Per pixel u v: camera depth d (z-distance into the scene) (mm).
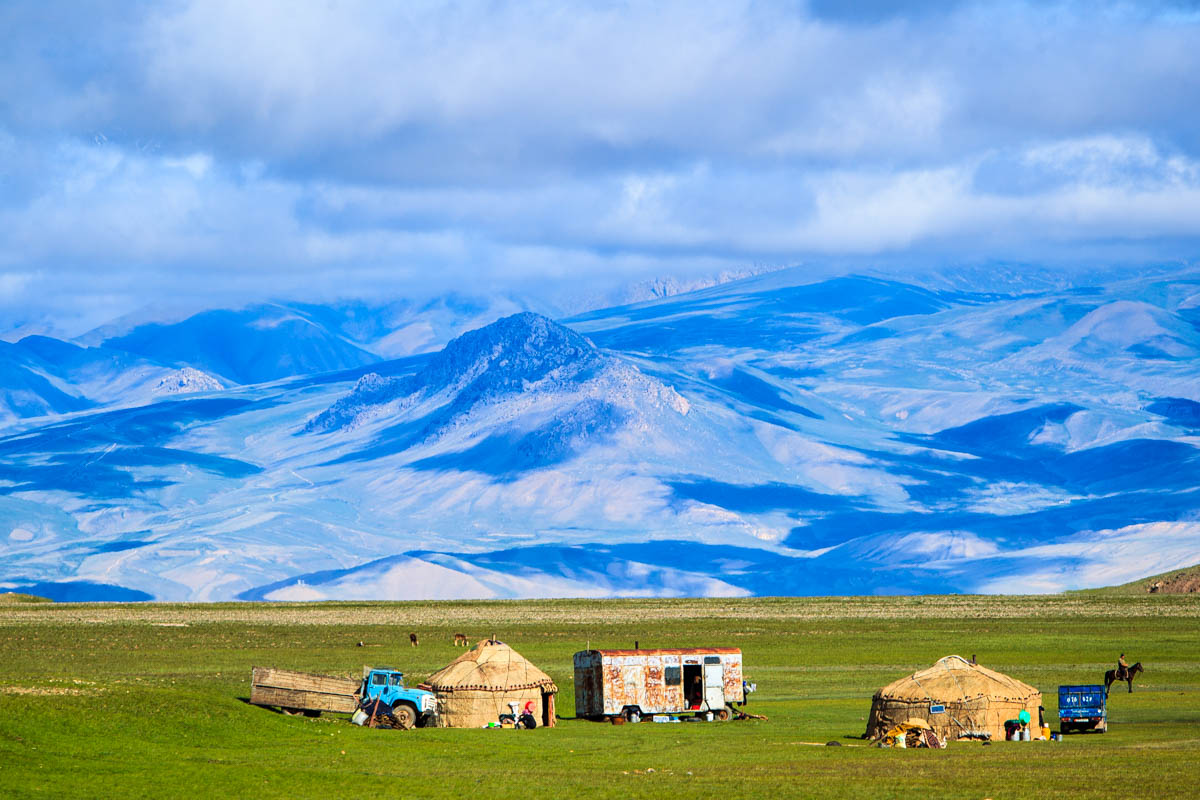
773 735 117375
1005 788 80188
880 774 88000
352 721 119188
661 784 85500
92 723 101000
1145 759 93250
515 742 111188
